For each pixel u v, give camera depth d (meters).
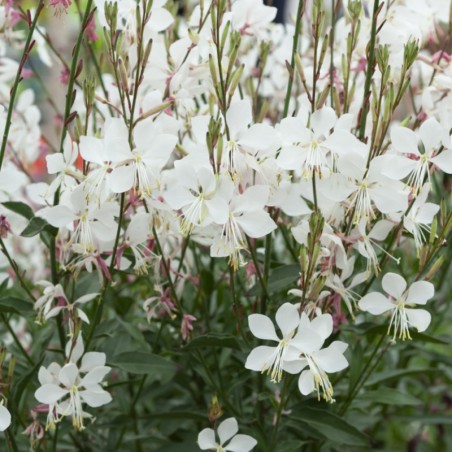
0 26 0.80
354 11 0.73
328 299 0.73
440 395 0.96
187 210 0.69
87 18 0.73
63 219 0.72
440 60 0.77
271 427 0.79
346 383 0.83
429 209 0.71
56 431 0.76
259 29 0.79
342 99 0.77
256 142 0.70
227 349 0.81
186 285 0.83
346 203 0.71
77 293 0.77
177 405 0.83
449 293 0.87
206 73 0.75
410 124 0.81
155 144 0.69
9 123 0.73
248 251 0.73
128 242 0.73
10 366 0.73
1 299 0.75
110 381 0.86
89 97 0.71
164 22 0.74
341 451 0.83
